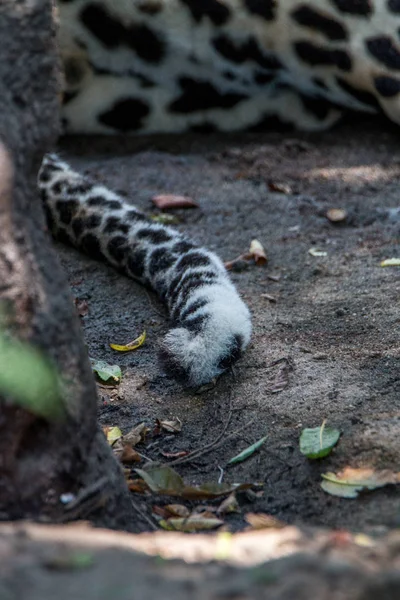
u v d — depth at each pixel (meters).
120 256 7.28
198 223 8.27
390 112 9.68
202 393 5.78
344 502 4.63
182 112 10.12
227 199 8.70
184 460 5.15
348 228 8.14
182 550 3.42
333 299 6.77
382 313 6.48
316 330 6.36
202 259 6.75
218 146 9.91
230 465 5.10
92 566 3.02
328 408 5.38
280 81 9.85
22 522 3.64
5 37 3.89
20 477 3.69
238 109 10.10
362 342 6.14
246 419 5.45
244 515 4.66
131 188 8.95
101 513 4.01
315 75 9.62
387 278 7.03
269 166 9.37
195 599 2.77
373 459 4.86
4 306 3.58
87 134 10.19
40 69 3.96
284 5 9.18
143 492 4.80
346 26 9.21
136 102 10.03
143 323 6.71
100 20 9.50
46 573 2.94
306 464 4.96
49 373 3.62
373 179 9.11
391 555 3.18
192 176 9.23
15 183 3.78
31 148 3.91
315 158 9.59
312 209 8.47
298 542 3.42
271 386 5.71
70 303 3.92
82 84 9.90
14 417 3.59
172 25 9.45
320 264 7.40
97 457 4.04
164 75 9.86
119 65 9.82
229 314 5.89
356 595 2.80
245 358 6.05
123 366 6.16
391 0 9.10
